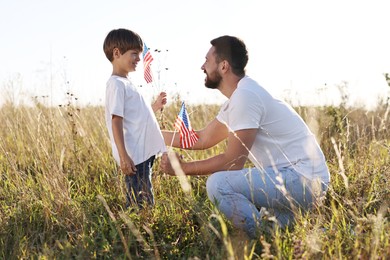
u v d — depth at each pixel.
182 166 3.89
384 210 3.86
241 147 3.77
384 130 6.68
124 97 4.24
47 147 5.57
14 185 4.92
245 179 3.72
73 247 3.49
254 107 3.75
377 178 4.51
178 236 3.77
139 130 4.29
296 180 3.76
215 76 4.05
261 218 3.57
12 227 3.98
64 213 4.09
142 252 3.50
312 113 6.70
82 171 5.20
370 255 3.02
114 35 4.37
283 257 3.12
